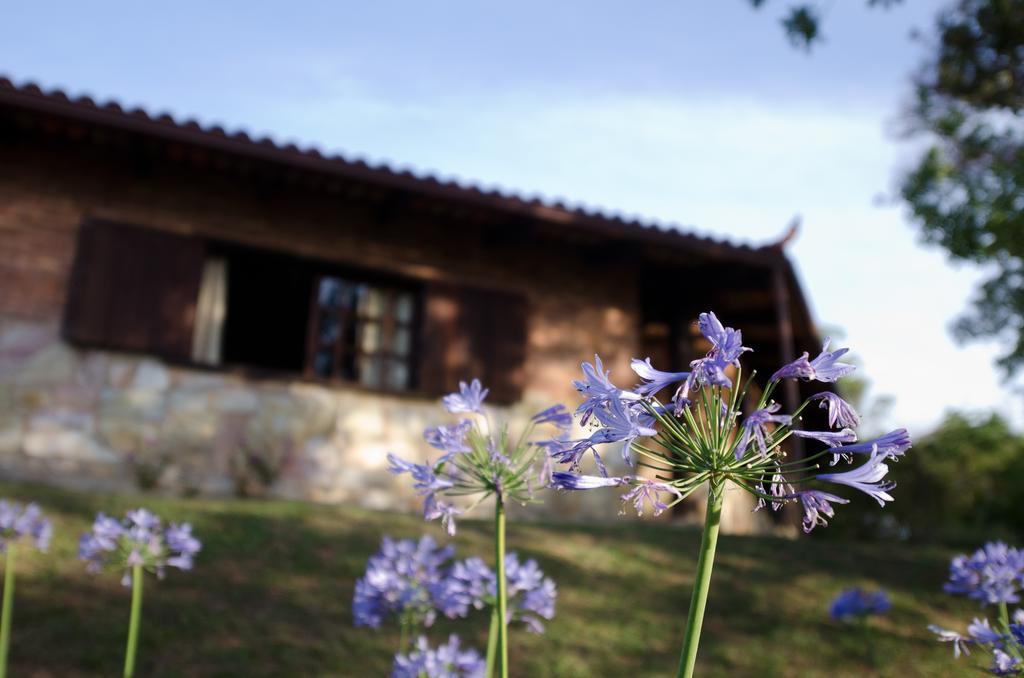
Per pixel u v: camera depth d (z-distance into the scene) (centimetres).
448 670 264
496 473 195
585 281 1199
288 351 1281
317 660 555
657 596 697
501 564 195
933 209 1174
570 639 612
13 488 752
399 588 284
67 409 893
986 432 1653
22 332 895
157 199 983
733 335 149
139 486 900
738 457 145
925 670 571
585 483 149
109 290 929
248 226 1021
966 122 1180
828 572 757
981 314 1399
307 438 984
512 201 1049
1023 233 1143
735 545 843
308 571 674
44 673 504
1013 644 214
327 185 1027
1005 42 1144
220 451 941
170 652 543
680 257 1191
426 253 1109
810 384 1140
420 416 1045
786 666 588
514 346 1120
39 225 924
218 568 658
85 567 627
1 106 866
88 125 896
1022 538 1441
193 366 950
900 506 1141
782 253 1165
